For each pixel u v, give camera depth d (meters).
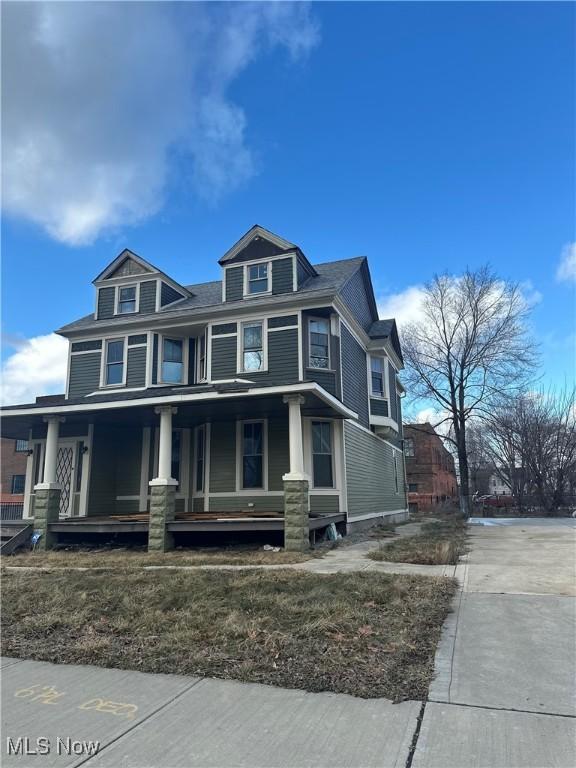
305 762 2.79
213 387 12.02
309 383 10.68
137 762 2.86
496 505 28.66
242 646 4.59
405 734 3.04
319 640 4.63
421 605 5.59
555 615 5.28
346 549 10.91
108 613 5.88
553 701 3.43
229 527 11.13
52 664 4.54
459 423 26.55
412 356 26.97
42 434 15.88
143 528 11.79
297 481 10.65
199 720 3.33
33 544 12.39
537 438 25.52
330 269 17.61
